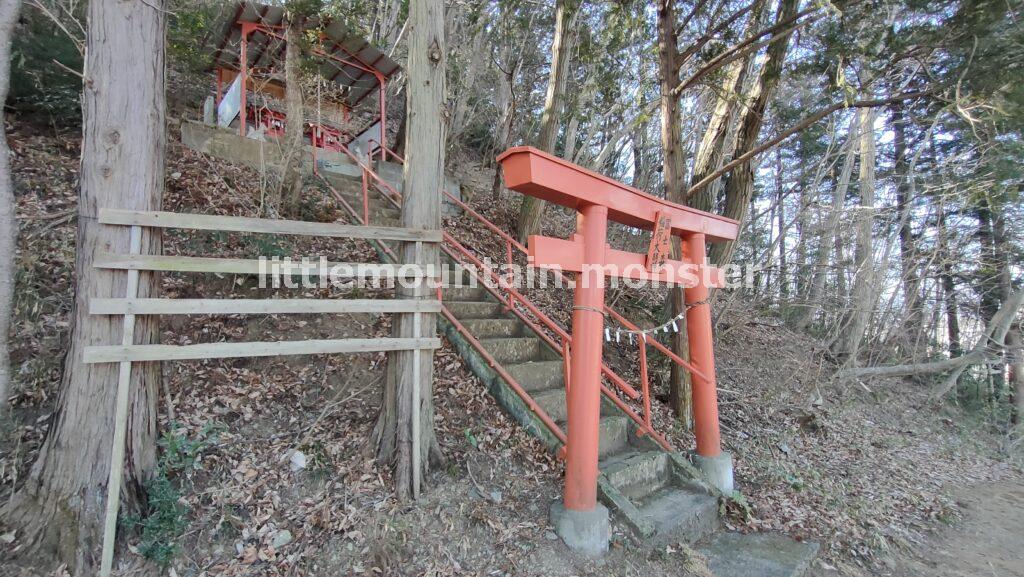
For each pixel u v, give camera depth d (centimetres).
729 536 380
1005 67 417
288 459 316
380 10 1100
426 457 336
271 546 269
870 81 488
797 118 914
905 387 1112
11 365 315
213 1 668
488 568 284
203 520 272
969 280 1138
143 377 271
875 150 1209
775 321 1081
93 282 252
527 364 451
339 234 304
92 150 255
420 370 338
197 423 320
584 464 316
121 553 248
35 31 514
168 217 257
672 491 405
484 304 539
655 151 1373
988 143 617
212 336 396
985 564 416
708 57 635
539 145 784
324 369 404
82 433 251
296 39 601
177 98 816
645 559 319
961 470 724
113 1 259
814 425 705
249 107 838
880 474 607
